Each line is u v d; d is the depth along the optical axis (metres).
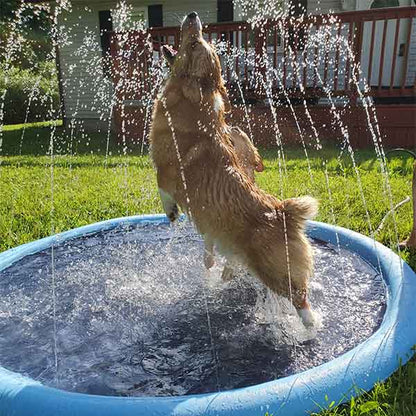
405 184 6.56
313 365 2.60
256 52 10.59
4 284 3.62
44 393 2.09
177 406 2.01
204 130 3.23
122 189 7.01
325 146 10.21
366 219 5.26
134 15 14.16
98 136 13.50
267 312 3.20
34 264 4.00
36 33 23.02
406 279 3.25
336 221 5.21
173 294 3.49
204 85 3.26
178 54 3.37
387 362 2.42
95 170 8.52
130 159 9.54
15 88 19.42
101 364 2.64
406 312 2.82
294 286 2.88
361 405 2.16
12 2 21.98
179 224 4.83
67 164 9.25
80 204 6.29
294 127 10.72
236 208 2.97
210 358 2.70
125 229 4.87
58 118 19.55
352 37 9.98
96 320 3.11
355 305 3.16
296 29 10.13
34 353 2.73
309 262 2.91
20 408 2.04
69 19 14.66
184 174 3.24
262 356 2.70
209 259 3.62
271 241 2.85
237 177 3.05
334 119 10.46
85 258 4.14
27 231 5.25
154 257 4.18
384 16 9.65
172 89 3.36
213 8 13.34
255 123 10.84
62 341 2.86
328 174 7.48
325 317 3.04
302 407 2.12
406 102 10.62
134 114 11.73
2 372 2.35
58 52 14.80
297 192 6.48
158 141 3.38
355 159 8.52
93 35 14.59
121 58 11.52
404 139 10.08
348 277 3.58
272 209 2.98
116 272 3.85
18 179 7.98
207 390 2.42
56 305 3.29
